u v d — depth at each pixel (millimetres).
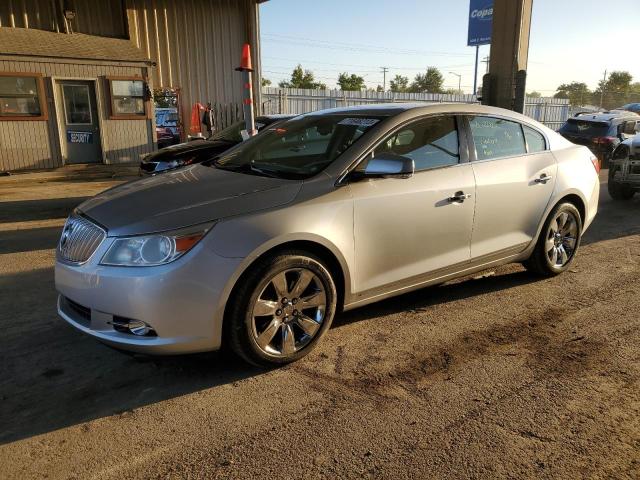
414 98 30781
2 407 3080
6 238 6953
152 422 2932
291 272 3373
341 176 3619
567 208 5082
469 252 4320
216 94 19266
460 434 2805
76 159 14797
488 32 29547
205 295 3066
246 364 3555
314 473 2523
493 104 9594
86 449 2707
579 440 2760
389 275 3865
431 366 3527
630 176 9094
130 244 3051
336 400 3129
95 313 3158
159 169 8383
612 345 3822
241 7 19203
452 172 4133
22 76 13469
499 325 4164
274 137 4477
